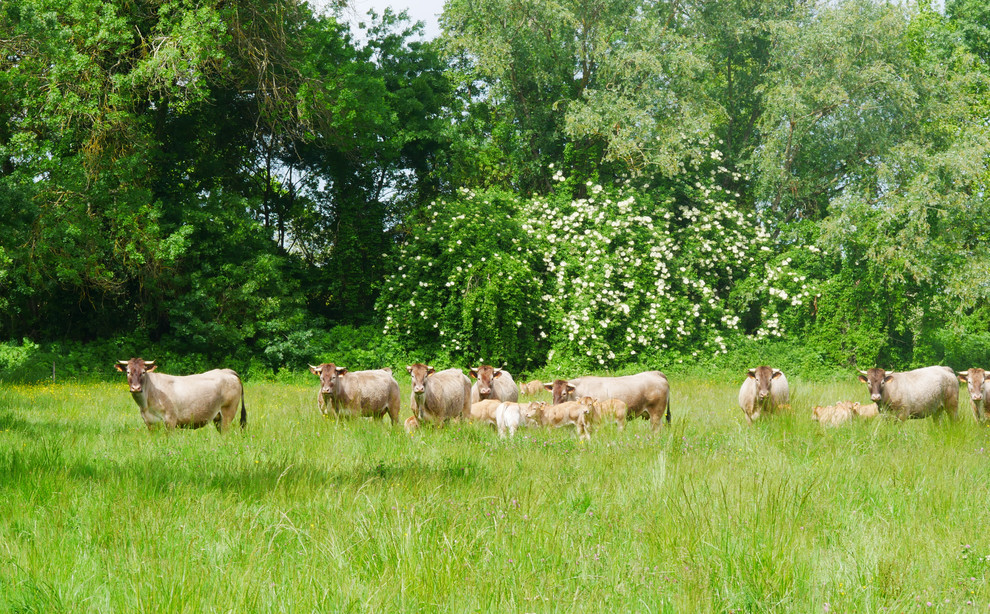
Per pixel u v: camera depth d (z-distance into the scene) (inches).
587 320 1195.3
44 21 882.8
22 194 845.2
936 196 1234.0
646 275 1256.2
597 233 1254.3
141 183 1133.1
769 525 252.7
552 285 1268.5
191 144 1243.2
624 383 590.6
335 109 1159.0
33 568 201.0
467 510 271.9
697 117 1315.2
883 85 1326.3
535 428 536.7
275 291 1221.7
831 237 1289.4
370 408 571.5
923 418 617.0
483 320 1193.4
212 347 1167.6
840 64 1321.4
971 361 1390.3
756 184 1456.7
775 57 1414.9
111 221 1039.0
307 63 1174.3
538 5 1307.8
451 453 415.8
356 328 1305.4
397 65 1462.8
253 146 1363.2
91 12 981.8
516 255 1248.2
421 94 1462.8
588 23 1385.3
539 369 1234.0
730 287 1396.4
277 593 187.0
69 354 1073.5
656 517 268.7
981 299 1441.9
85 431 489.4
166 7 1021.8
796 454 415.8
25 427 498.3
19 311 1144.8
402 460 386.6
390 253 1368.1
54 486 294.0
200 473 336.5
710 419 632.4
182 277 1143.6
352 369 1182.3
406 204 1483.8
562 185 1391.5
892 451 429.7
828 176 1464.1
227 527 248.4
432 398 555.5
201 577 194.9
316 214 1461.6
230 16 1084.5
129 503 268.8
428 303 1224.2
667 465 357.1
